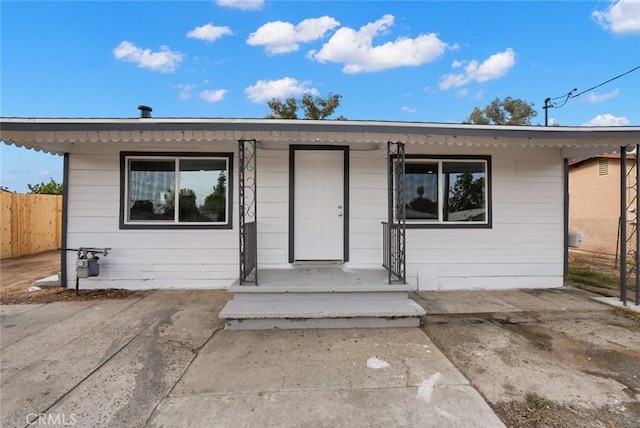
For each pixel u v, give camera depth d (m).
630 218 8.80
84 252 5.05
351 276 4.72
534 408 2.17
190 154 5.38
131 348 3.12
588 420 2.05
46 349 3.08
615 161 9.66
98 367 2.72
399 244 4.46
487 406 2.19
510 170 5.70
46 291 5.17
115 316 4.05
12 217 8.80
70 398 2.25
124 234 5.32
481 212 5.70
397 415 2.08
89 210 5.28
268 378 2.57
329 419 2.03
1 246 8.48
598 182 10.05
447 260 5.61
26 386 2.41
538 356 2.99
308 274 4.85
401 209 4.59
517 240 5.70
